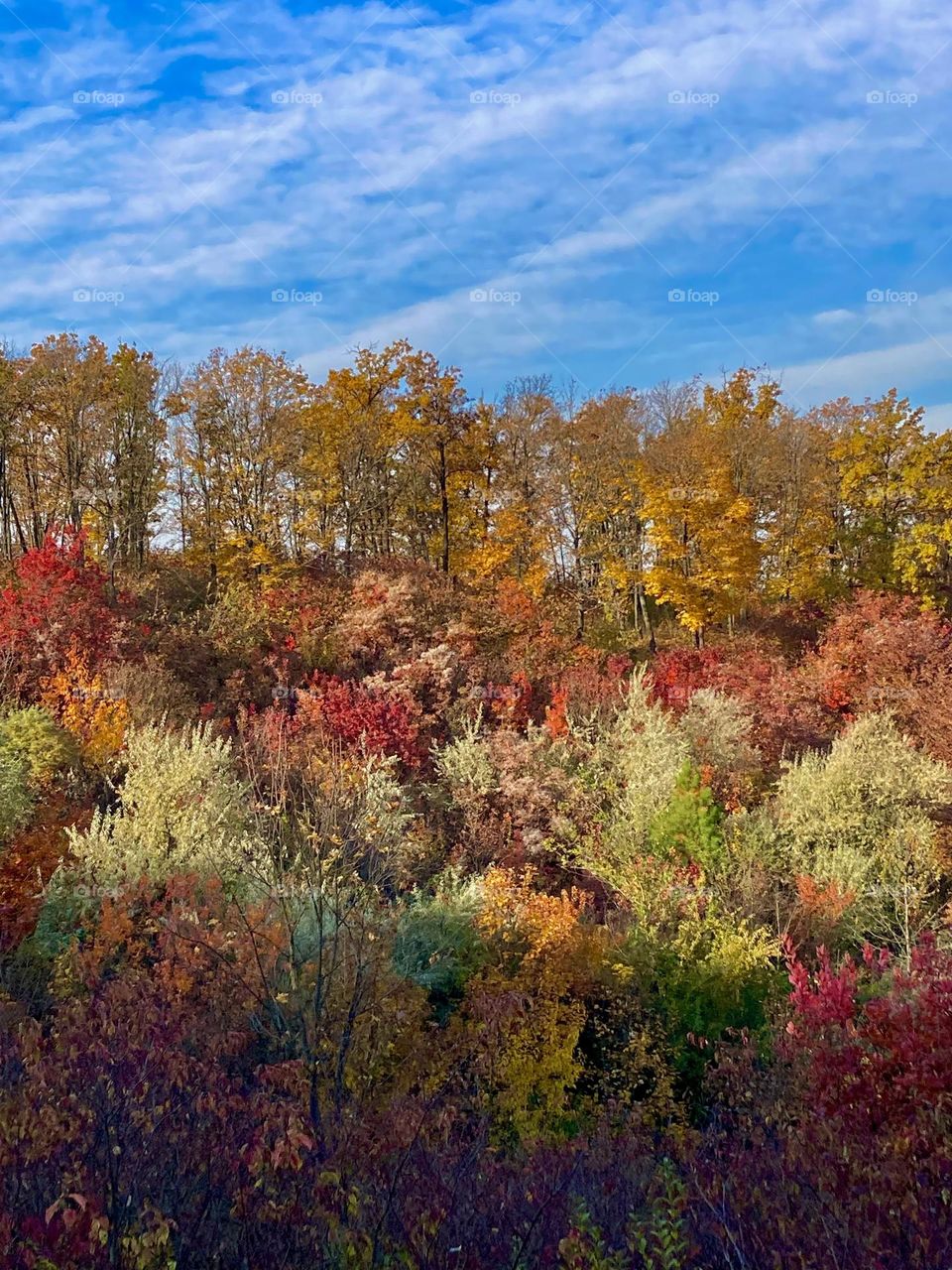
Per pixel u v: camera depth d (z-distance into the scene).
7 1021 7.76
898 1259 4.64
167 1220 3.89
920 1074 7.48
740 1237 4.86
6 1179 4.26
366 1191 5.21
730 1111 10.35
